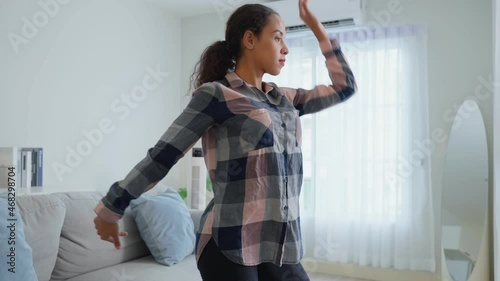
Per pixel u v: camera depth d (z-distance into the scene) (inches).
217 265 31.6
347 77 39.9
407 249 128.6
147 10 147.0
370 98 134.6
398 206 129.1
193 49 162.7
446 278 119.5
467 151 121.2
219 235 31.7
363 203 133.6
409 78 129.5
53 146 112.2
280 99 35.3
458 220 120.0
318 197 141.5
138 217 92.5
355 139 135.9
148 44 147.6
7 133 100.8
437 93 127.4
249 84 34.6
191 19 163.3
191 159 143.9
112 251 87.2
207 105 31.7
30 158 98.0
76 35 119.1
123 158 135.9
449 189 122.6
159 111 152.8
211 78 37.4
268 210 32.1
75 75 118.8
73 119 118.2
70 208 82.5
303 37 144.9
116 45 133.4
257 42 34.6
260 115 31.8
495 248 104.4
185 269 86.4
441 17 127.2
